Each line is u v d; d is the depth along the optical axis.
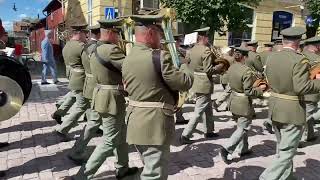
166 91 3.19
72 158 5.00
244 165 5.11
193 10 9.87
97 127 4.91
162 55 3.08
